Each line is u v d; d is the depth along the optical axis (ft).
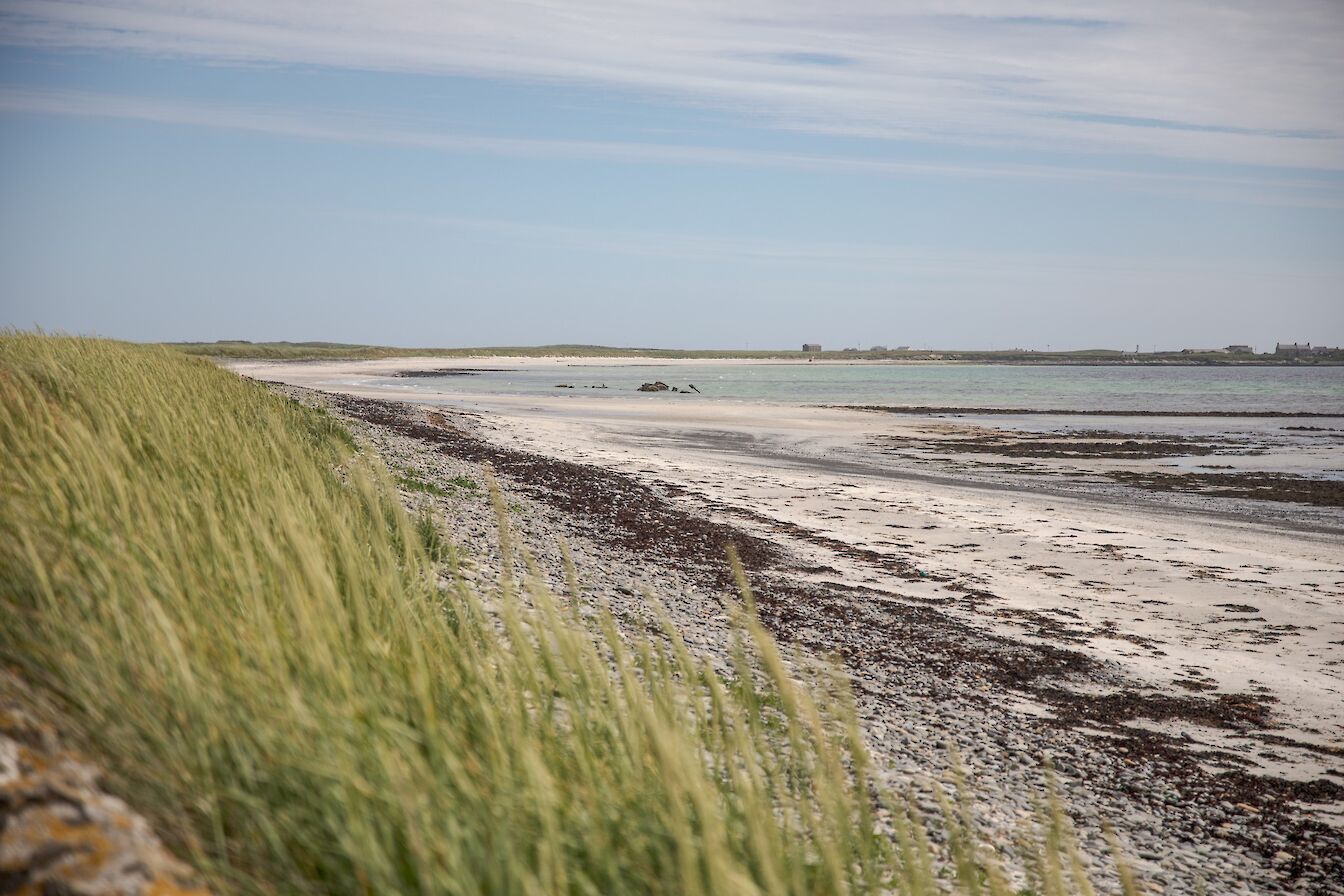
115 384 37.06
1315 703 40.91
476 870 8.90
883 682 36.99
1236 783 31.14
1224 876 23.45
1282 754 34.63
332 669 10.87
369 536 19.70
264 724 9.88
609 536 61.16
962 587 59.31
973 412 232.53
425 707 10.73
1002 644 46.80
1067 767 30.27
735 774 11.78
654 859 10.13
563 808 10.20
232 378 83.66
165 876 7.91
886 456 135.13
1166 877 22.59
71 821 7.87
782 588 53.47
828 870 10.48
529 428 147.43
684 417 193.77
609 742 12.41
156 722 9.66
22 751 8.44
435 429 115.03
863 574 60.80
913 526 79.36
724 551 62.28
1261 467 129.08
